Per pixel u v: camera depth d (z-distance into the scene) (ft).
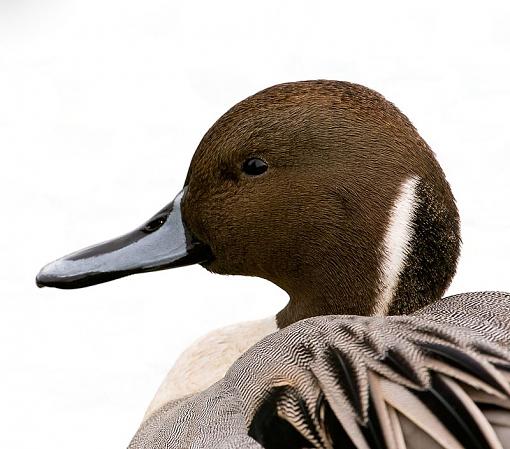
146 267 11.48
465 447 11.05
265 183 11.41
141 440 11.40
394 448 11.05
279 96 11.42
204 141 11.45
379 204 11.39
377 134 11.39
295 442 11.12
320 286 11.43
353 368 11.14
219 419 11.20
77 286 11.48
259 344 11.26
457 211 11.41
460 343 11.14
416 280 11.39
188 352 11.51
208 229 11.46
